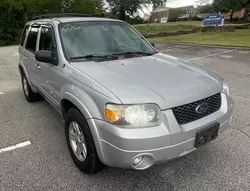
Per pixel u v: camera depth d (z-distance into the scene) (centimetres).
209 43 1516
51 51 311
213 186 243
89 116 224
